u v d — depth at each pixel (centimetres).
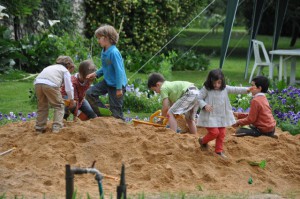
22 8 3195
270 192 1260
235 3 2777
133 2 3719
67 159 1344
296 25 5888
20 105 2353
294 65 3195
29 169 1291
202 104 1377
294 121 1934
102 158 1345
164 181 1274
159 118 1694
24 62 3180
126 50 3766
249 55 3531
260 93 1636
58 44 3178
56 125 1470
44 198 1115
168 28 3969
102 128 1472
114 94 1780
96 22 3806
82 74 1648
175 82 1636
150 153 1370
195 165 1346
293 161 1457
